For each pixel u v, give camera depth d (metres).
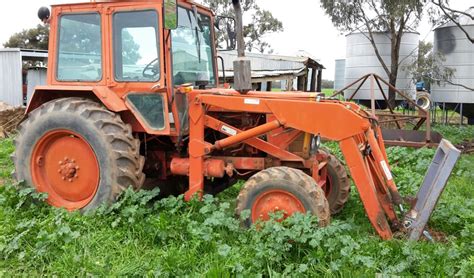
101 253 3.87
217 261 3.55
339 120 4.32
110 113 4.68
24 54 17.97
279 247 3.59
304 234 3.69
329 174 5.30
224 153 5.05
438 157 4.44
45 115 4.80
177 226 4.11
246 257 3.65
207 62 5.61
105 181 4.60
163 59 4.61
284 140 4.75
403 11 13.88
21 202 4.73
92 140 4.61
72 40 4.97
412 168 7.84
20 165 4.99
